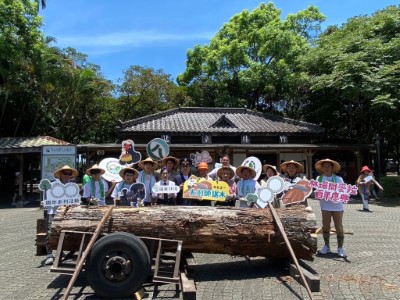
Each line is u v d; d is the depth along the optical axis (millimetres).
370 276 5711
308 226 5770
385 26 21969
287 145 20859
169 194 7125
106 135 32781
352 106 23359
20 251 7746
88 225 5500
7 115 24422
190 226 5605
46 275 6004
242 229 5668
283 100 29969
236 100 29250
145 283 5488
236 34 29828
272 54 27578
